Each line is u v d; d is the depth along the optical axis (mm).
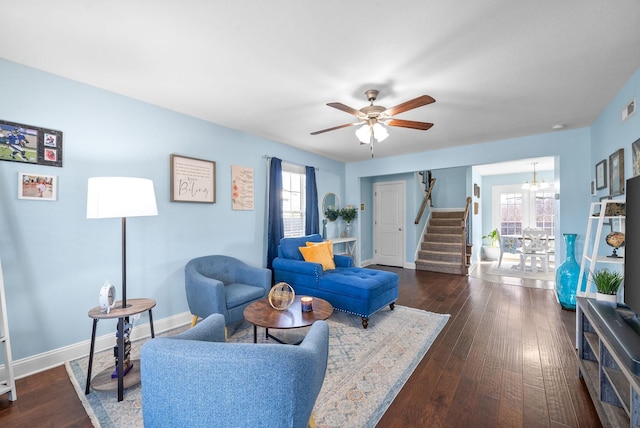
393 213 6590
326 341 1430
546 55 2006
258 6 1539
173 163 3000
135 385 1987
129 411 1758
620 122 2584
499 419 1651
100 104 2521
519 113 3143
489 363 2254
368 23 1673
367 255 6605
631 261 1592
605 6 1526
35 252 2186
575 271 3408
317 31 1751
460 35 1782
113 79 2371
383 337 2754
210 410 1029
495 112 3104
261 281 3094
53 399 1860
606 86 2492
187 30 1744
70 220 2352
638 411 1185
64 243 2324
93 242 2479
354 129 3730
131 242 2725
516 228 7703
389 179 6648
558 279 3572
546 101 2822
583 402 1780
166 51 1973
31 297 2166
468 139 4195
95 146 2494
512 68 2180
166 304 2969
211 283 2570
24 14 1585
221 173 3533
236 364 1001
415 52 1971
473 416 1679
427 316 3299
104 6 1530
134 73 2273
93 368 2221
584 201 3697
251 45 1899
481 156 4414
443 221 7070
